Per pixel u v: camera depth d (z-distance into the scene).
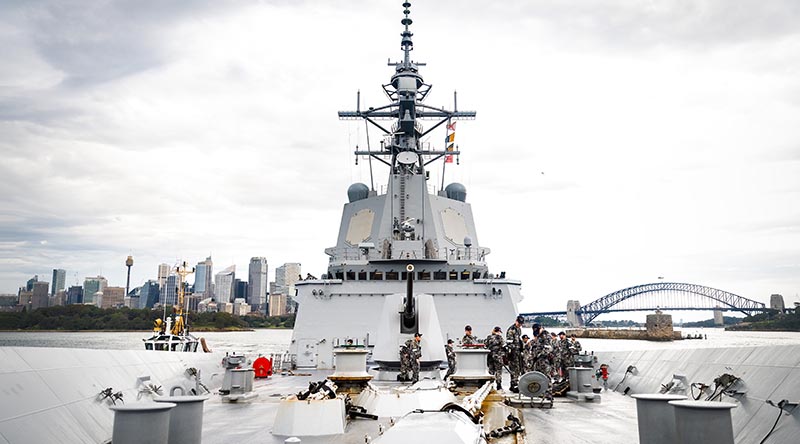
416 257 21.03
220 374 16.09
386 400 10.52
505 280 21.41
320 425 8.97
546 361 15.13
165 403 5.78
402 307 17.12
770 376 8.05
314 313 21.06
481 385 13.80
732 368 9.29
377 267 21.77
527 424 9.94
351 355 13.26
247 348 65.00
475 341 17.56
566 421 10.27
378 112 26.31
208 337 136.12
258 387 15.73
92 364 9.47
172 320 26.00
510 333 15.39
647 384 13.36
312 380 17.47
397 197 22.92
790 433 6.73
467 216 24.66
